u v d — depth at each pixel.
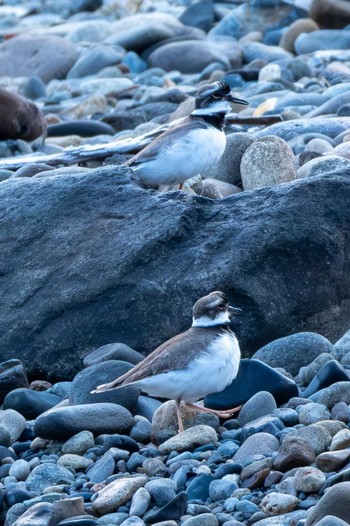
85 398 10.39
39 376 12.10
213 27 39.09
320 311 11.88
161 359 9.18
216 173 15.95
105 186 12.91
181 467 8.77
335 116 19.27
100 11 48.00
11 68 35.47
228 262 11.61
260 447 8.82
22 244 12.73
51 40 35.56
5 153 21.09
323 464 8.20
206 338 9.28
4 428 9.99
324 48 31.89
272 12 36.53
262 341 11.57
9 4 52.19
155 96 25.41
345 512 7.26
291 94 22.52
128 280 11.87
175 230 12.00
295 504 7.84
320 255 11.84
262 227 11.84
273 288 11.62
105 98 26.97
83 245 12.37
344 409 9.28
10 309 12.30
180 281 11.63
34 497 8.83
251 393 9.97
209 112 13.98
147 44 34.97
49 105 29.08
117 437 9.59
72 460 9.35
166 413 9.87
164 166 13.51
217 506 8.18
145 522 8.09
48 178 13.37
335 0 33.44
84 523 8.05
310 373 10.38
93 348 11.80
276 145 14.99
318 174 13.20
